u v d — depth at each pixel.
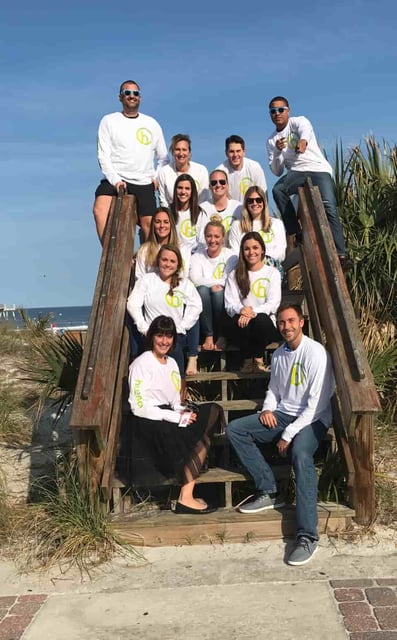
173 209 5.96
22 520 4.31
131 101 5.94
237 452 4.21
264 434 4.21
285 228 6.46
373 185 7.25
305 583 3.48
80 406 3.89
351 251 6.69
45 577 3.68
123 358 4.80
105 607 3.33
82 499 4.02
